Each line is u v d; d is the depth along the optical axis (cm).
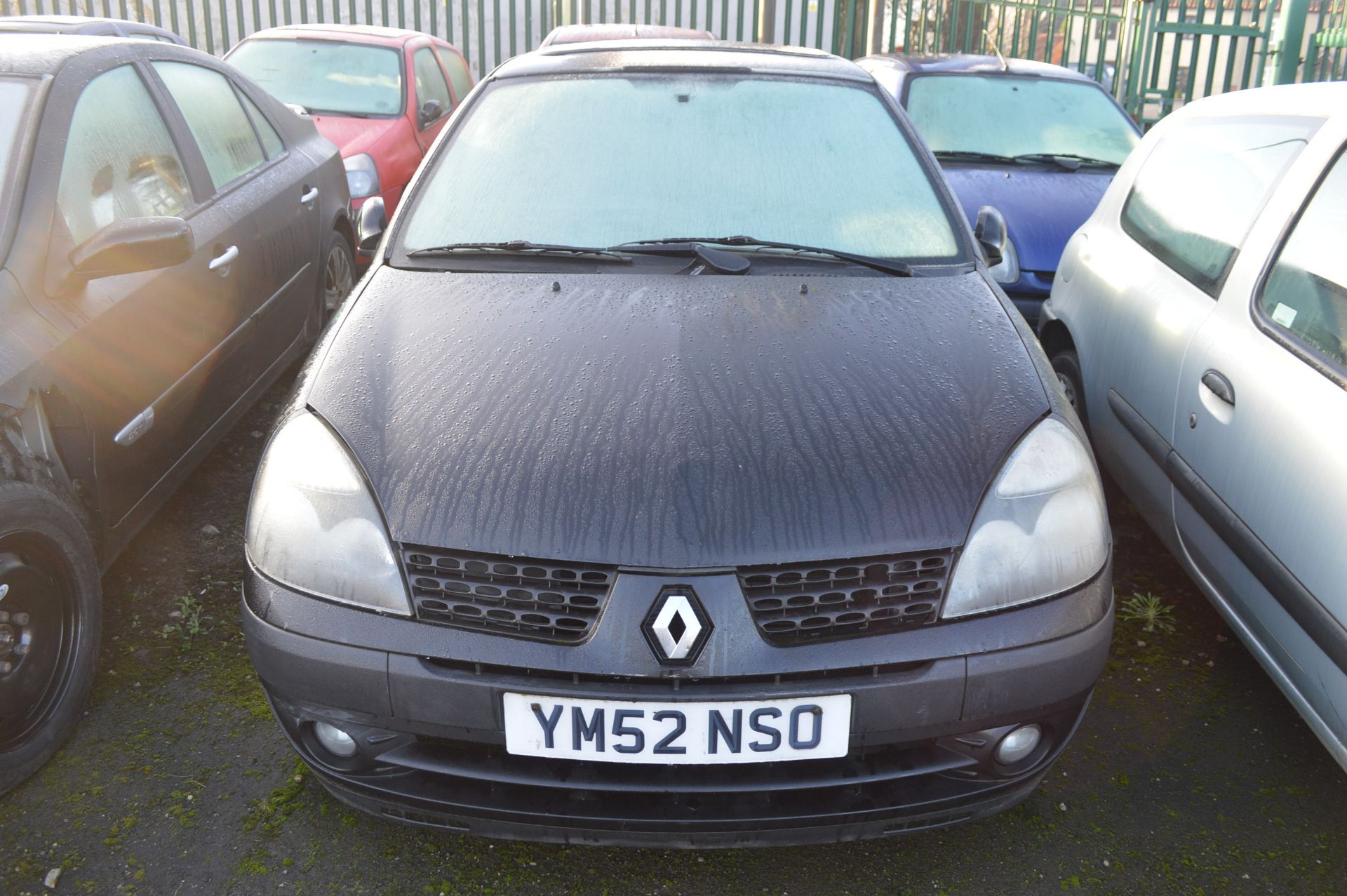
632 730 174
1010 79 603
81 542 236
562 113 290
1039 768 194
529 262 251
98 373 248
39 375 225
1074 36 1192
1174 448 278
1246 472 240
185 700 254
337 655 180
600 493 183
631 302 233
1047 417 207
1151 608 304
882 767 183
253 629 188
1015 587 184
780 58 317
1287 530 222
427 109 680
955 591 181
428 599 180
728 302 234
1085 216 486
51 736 231
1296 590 218
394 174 623
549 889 206
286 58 701
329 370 214
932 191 279
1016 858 216
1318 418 218
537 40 1127
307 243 403
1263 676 280
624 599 175
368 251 293
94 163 271
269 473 198
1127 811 230
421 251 257
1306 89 292
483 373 208
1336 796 236
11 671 220
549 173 274
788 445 191
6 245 235
